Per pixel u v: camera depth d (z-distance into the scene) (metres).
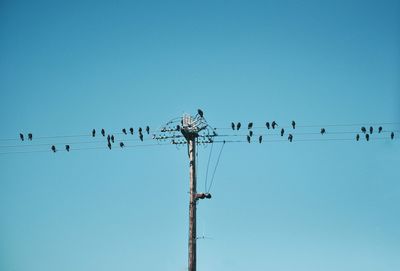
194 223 29.28
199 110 31.03
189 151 30.72
